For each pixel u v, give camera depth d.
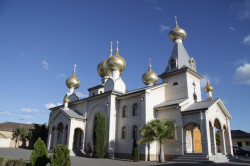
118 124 31.33
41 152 16.14
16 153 31.52
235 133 54.25
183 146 24.42
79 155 31.94
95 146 28.59
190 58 33.44
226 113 28.31
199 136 28.42
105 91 35.56
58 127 37.69
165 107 27.42
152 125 23.44
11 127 55.38
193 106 26.28
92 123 34.38
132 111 29.98
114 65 36.62
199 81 32.81
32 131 51.47
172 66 32.88
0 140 50.16
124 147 29.28
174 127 23.78
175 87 30.88
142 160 26.06
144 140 23.47
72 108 40.00
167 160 25.55
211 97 31.92
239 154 37.03
